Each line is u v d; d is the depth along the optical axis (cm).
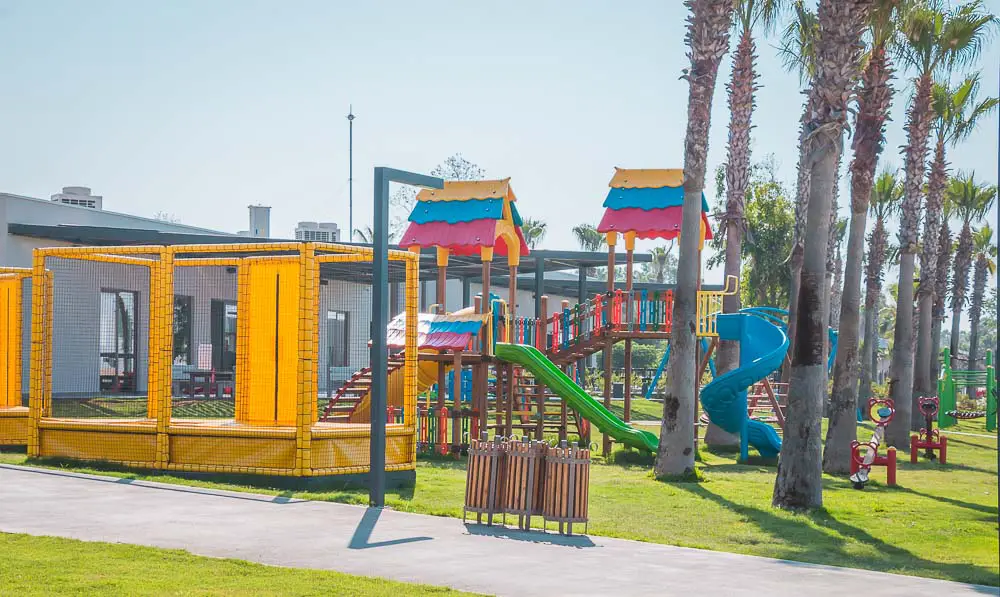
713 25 1991
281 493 1448
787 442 1598
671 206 2795
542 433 2542
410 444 1666
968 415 3891
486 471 1227
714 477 2055
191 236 3041
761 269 4762
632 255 2853
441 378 2386
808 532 1337
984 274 6512
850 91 1636
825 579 934
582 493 1184
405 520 1240
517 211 2731
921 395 3834
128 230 2923
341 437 1595
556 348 2638
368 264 3112
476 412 2345
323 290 3500
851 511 1565
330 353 3556
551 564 985
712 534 1295
